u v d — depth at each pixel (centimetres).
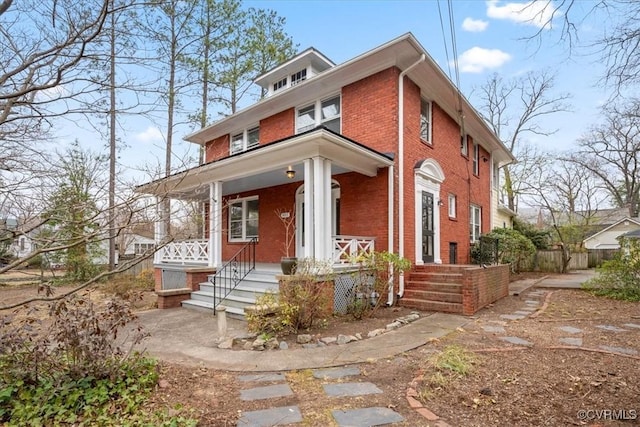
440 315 775
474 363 450
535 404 343
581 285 1152
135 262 398
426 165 1035
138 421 309
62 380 364
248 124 1332
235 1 1507
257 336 599
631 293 959
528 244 1667
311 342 568
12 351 363
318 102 1084
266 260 1231
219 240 1009
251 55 1772
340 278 793
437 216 1101
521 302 930
